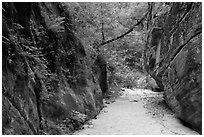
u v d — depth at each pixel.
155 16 13.79
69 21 9.91
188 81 7.75
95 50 13.07
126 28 17.55
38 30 7.21
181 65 8.38
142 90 20.05
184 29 8.95
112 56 17.58
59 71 8.02
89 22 14.16
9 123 4.59
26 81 5.72
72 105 7.95
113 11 16.73
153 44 13.33
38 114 6.07
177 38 9.52
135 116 9.91
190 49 7.92
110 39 16.83
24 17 6.45
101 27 15.95
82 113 8.42
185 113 8.01
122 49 21.44
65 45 8.89
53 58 7.77
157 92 18.45
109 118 9.53
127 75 21.84
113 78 17.00
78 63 9.72
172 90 9.41
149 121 9.00
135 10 17.53
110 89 15.41
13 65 5.34
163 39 11.88
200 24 7.70
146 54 15.05
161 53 11.84
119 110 11.22
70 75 8.87
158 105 12.05
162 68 11.27
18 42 5.81
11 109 4.79
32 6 7.11
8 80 5.00
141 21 16.92
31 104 5.72
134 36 20.08
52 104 6.84
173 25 10.60
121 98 14.85
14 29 5.94
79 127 7.68
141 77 26.53
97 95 11.04
